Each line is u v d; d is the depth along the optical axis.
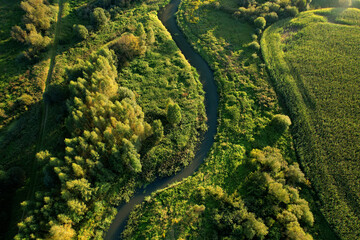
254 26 105.25
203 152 71.25
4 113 75.75
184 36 104.62
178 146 71.19
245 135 72.69
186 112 78.56
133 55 93.75
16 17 101.69
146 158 68.69
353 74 81.75
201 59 96.31
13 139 71.81
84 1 115.56
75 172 55.53
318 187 61.16
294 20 103.25
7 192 61.22
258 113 77.81
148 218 59.12
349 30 94.62
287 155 67.81
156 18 110.69
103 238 57.12
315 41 93.75
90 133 60.47
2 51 91.38
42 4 103.06
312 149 67.62
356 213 56.78
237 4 115.50
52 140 70.50
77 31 96.06
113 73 82.06
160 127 68.38
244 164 66.94
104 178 61.41
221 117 77.94
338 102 76.00
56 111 76.62
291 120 74.62
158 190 63.69
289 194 57.56
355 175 61.91
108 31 103.19
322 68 84.94
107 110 66.19
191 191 62.88
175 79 87.44
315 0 111.06
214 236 54.16
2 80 83.81
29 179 64.56
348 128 70.19
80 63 79.62
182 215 58.97
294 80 83.56
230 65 91.62
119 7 114.56
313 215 57.66
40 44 91.19
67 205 53.47
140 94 83.06
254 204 57.78
